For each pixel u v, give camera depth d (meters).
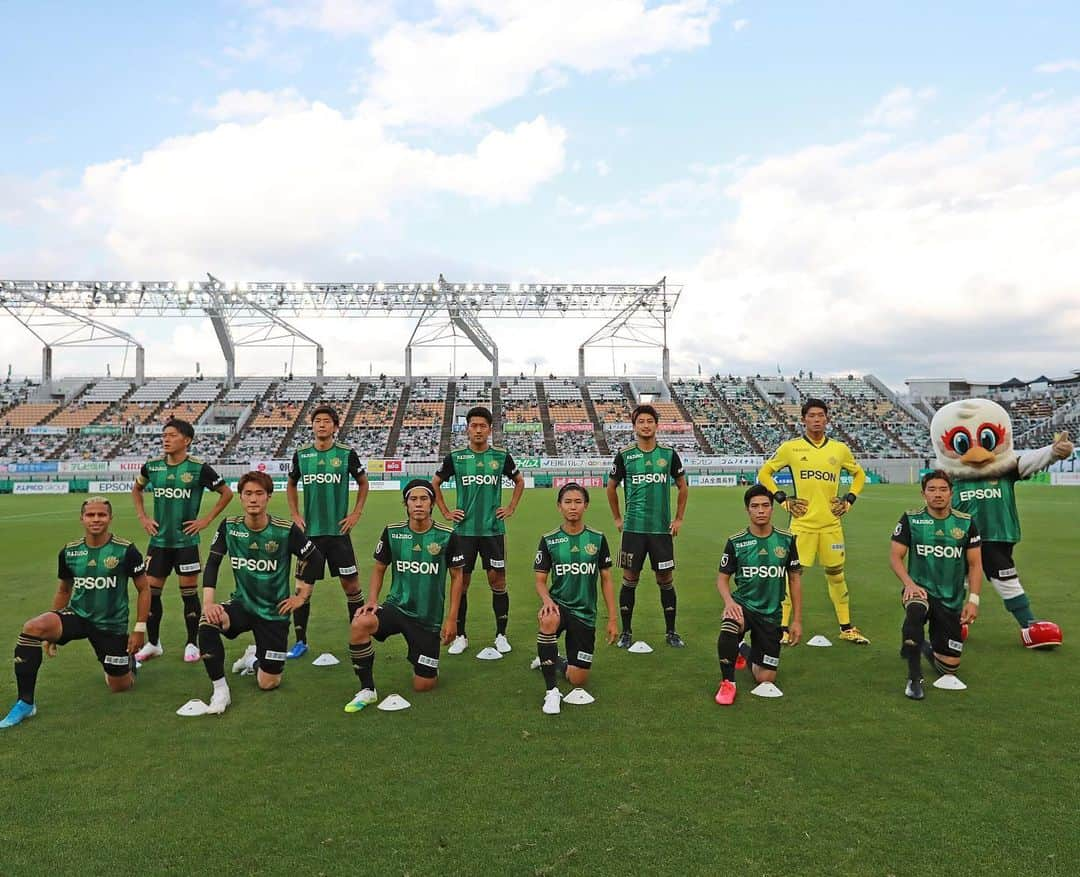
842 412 52.56
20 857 3.16
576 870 3.03
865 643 6.82
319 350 53.22
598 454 47.22
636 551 6.89
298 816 3.51
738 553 5.61
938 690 5.38
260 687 5.60
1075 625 7.41
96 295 42.75
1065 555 12.09
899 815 3.48
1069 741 4.38
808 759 4.13
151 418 48.34
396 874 3.02
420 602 5.52
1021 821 3.42
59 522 20.20
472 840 3.28
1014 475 6.65
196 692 5.53
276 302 44.22
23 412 47.72
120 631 5.44
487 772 3.99
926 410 53.50
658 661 6.32
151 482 6.62
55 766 4.11
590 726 4.70
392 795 3.72
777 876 2.99
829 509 7.07
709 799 3.65
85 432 45.94
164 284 42.44
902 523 5.90
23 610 8.49
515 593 9.69
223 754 4.28
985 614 7.96
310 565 5.75
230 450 44.94
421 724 4.77
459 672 6.09
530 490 38.03
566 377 57.12
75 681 5.80
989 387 59.28
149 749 4.36
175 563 6.65
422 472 41.03
